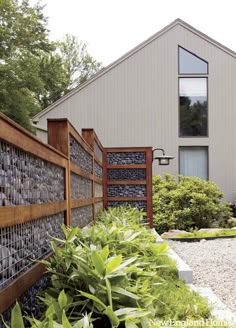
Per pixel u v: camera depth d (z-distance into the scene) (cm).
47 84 2133
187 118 1397
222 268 546
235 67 1398
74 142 472
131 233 427
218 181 1386
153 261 410
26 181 254
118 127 1389
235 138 1394
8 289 200
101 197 883
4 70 1655
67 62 3062
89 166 645
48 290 260
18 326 167
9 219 205
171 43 1398
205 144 1388
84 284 254
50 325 175
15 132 221
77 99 1397
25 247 246
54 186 350
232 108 1397
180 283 390
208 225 1108
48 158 312
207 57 1395
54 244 285
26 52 1766
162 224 1073
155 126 1389
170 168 1378
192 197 1102
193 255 646
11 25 1780
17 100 1683
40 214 279
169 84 1395
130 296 238
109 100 1393
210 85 1395
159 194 1119
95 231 379
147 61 1395
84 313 225
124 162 928
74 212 462
